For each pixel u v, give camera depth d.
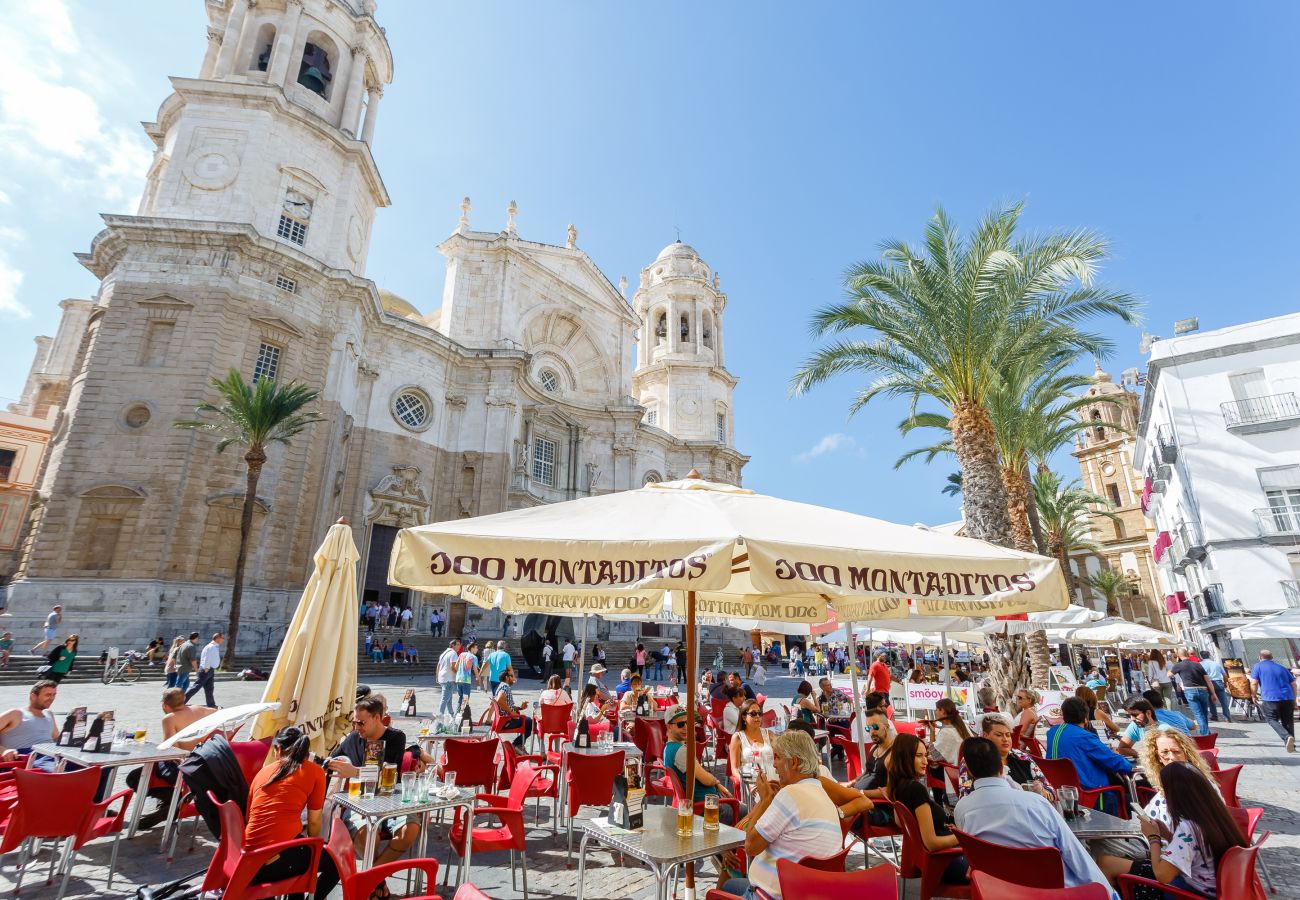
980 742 4.59
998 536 14.32
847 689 17.73
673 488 5.61
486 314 40.94
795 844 4.00
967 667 33.22
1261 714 18.78
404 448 34.31
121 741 7.05
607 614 7.70
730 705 11.14
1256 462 26.94
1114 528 53.81
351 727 7.10
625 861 6.52
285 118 31.12
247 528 22.98
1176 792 4.24
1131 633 18.44
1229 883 3.85
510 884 5.85
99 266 28.80
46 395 45.97
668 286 61.19
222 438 25.80
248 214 28.88
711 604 7.77
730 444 59.34
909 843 4.99
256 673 21.14
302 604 7.27
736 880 4.46
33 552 23.36
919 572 4.28
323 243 31.98
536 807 8.61
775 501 5.47
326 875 4.96
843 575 4.05
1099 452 56.25
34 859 6.05
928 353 15.60
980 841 4.05
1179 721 8.41
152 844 6.60
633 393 61.62
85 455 24.55
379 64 37.81
